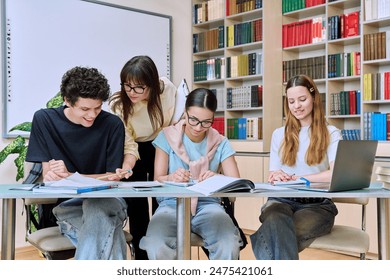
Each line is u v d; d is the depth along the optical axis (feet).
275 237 5.96
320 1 13.15
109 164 6.68
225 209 6.73
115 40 13.96
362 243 6.14
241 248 6.18
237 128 14.93
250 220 13.89
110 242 5.55
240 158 14.26
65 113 6.48
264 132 13.93
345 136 12.54
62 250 6.19
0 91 11.69
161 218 6.22
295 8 13.89
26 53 12.09
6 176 11.97
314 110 7.04
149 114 7.75
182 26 15.94
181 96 8.62
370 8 11.78
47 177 5.84
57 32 12.67
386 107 12.25
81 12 13.16
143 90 7.40
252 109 14.49
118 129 6.75
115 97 7.95
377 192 5.41
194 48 16.15
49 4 12.50
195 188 5.38
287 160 7.11
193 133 6.66
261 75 13.97
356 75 12.24
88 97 5.84
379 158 11.11
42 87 12.41
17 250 12.05
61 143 6.46
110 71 13.87
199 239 6.13
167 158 6.95
